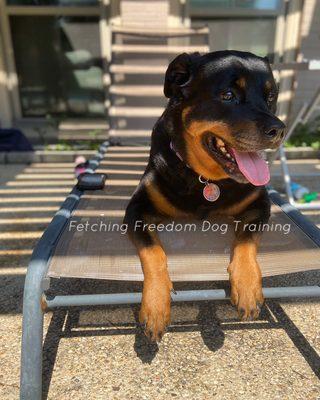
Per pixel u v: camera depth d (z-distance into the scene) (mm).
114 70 4527
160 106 5262
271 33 5594
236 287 1548
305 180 4547
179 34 4566
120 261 1663
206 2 5398
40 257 1586
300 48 5574
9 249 2934
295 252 1742
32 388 1481
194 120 1860
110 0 5215
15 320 2141
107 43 5379
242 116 1724
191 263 1679
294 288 1647
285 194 3961
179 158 1945
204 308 2260
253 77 1845
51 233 1825
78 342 1991
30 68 5684
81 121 5836
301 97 5793
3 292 2395
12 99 5750
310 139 5578
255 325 2119
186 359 1878
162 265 1601
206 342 1990
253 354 1908
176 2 5223
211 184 1935
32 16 5438
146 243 1707
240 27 5551
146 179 2057
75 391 1696
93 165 3258
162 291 1511
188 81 1956
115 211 2234
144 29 4570
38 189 4180
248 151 1710
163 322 1470
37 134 5785
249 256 1636
